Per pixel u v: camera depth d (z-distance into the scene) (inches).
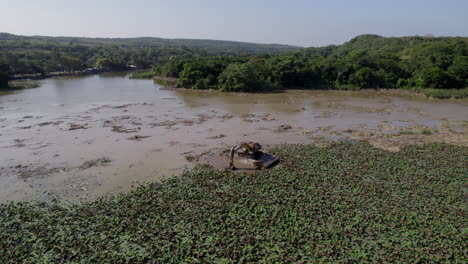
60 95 2300.7
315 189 719.1
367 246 514.0
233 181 764.6
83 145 1085.8
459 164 872.3
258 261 484.4
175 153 1000.2
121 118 1519.4
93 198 699.4
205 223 583.2
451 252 494.9
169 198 678.5
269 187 728.3
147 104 1935.3
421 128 1330.0
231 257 492.7
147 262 485.4
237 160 898.7
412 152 976.9
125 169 869.2
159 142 1120.2
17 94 2330.2
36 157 966.4
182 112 1679.4
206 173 816.9
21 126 1346.0
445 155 949.8
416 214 607.5
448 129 1317.7
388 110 1756.9
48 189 749.9
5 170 865.5
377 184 744.3
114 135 1211.2
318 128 1328.7
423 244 515.2
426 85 2461.9
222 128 1323.8
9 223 594.6
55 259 494.0
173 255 498.0
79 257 496.4
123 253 504.1
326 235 542.6
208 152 1002.7
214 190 720.3
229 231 558.6
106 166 892.0
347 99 2165.4
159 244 524.4
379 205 643.5
